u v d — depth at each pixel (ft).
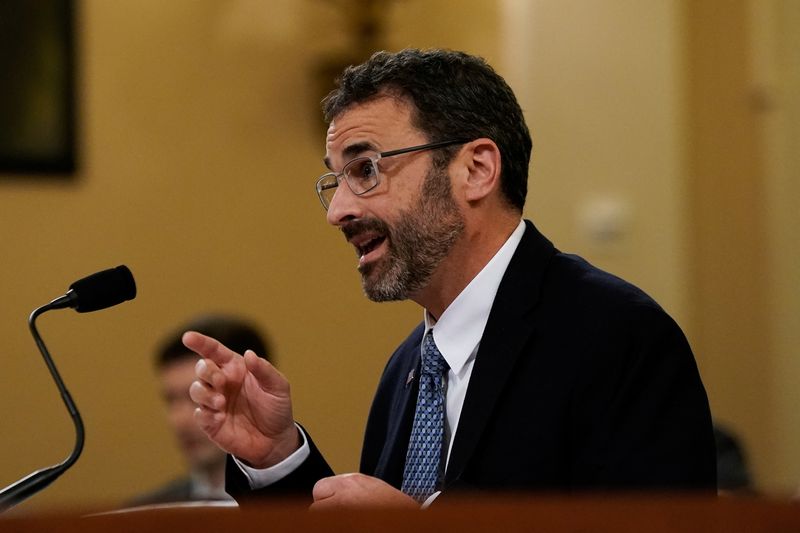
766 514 12.05
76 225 54.85
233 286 56.49
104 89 55.42
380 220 24.40
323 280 57.47
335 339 57.47
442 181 24.39
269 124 57.06
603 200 59.06
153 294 55.47
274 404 24.94
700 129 63.72
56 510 12.21
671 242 59.57
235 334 39.58
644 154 59.41
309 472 25.52
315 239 57.47
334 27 56.90
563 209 58.80
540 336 23.45
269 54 56.90
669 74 59.67
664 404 22.31
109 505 12.65
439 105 24.48
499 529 12.18
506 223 24.95
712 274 63.36
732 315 63.57
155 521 12.14
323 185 26.32
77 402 54.08
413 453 24.72
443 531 12.21
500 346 23.53
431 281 24.61
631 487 21.61
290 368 56.90
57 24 54.85
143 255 55.52
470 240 24.58
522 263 24.52
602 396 22.44
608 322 22.95
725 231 63.67
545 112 58.85
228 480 25.58
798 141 64.49
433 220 24.34
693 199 63.10
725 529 12.05
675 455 21.84
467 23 57.82
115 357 54.75
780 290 63.98
